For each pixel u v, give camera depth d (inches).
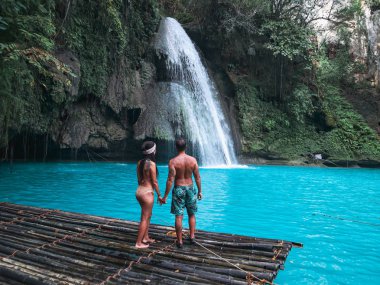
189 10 936.3
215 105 840.9
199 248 169.3
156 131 704.4
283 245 170.9
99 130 687.7
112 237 183.6
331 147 867.4
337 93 959.6
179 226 169.6
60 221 213.2
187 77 802.2
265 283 134.5
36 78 506.0
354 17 1016.2
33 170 544.1
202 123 763.4
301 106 876.6
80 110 662.5
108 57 675.4
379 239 228.2
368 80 991.0
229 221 267.9
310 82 933.2
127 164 679.7
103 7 619.5
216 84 886.4
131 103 708.7
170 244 175.8
